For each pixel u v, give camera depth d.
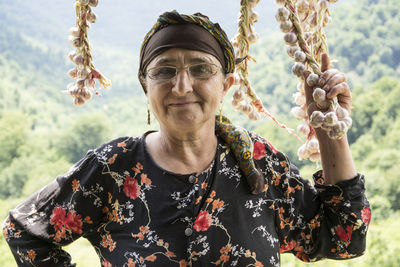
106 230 1.23
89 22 1.23
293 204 1.28
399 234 8.88
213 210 1.17
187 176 1.18
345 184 1.20
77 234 1.24
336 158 1.21
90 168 1.22
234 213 1.19
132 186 1.20
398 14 43.56
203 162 1.21
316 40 1.19
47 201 1.25
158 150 1.22
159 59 1.12
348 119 0.99
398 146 31.31
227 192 1.20
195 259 1.13
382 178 28.12
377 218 22.92
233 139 1.22
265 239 1.21
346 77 1.02
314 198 1.30
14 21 81.25
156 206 1.17
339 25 44.56
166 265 1.13
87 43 1.24
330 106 1.01
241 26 1.24
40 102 58.59
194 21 1.12
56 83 64.62
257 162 1.27
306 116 1.27
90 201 1.22
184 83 1.10
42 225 1.24
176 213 1.15
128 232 1.18
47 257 1.26
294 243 1.32
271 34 36.81
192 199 1.16
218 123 1.26
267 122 30.72
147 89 1.18
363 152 32.91
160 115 1.15
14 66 64.69
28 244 1.25
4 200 42.97
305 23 1.22
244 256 1.16
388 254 7.54
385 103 34.88
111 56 65.75
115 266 1.18
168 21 1.12
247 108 1.26
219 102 1.18
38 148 48.09
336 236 1.27
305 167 12.95
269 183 1.27
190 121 1.13
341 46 43.16
